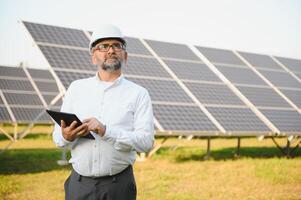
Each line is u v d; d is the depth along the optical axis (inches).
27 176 406.6
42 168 457.4
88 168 156.3
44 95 960.9
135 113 158.4
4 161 502.9
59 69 518.3
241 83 679.1
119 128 150.3
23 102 835.4
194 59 703.1
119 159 155.3
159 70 619.8
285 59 861.8
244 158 571.8
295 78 780.0
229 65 723.4
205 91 616.7
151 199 320.5
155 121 503.8
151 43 694.5
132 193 162.7
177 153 615.5
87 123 145.2
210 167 485.1
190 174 435.8
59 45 567.2
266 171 450.0
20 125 1214.9
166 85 589.6
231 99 622.8
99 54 154.3
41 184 369.7
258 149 711.1
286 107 653.3
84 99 159.8
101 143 154.3
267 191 363.9
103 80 160.4
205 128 525.0
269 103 645.3
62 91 503.8
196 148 701.9
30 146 692.1
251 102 627.2
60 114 143.3
